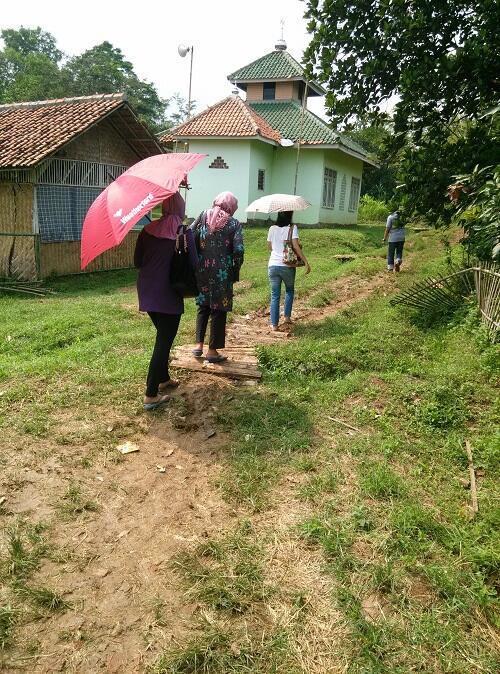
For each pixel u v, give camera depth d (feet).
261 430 14.30
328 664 7.63
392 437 14.08
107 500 11.36
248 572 9.24
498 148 22.79
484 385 17.67
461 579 9.20
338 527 10.36
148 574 9.31
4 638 7.96
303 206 23.59
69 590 8.93
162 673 7.47
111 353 20.75
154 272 14.32
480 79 22.68
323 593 8.87
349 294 34.83
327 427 14.64
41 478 12.01
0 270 45.60
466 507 11.35
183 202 14.78
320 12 24.84
